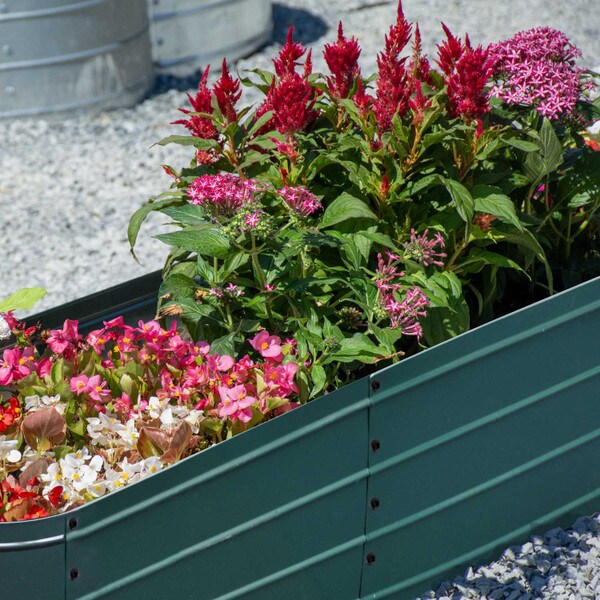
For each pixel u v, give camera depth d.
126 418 2.55
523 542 2.98
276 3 9.21
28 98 6.66
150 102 7.14
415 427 2.57
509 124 3.02
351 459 2.51
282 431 2.37
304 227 2.75
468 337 2.52
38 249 5.23
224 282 2.78
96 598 2.34
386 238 2.68
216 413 2.47
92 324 3.09
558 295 2.62
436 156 2.79
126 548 2.32
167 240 2.56
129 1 6.84
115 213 5.61
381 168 2.81
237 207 2.54
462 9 8.96
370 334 2.83
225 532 2.42
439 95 2.80
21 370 2.57
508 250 3.19
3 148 6.43
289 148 2.76
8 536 2.21
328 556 2.61
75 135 6.60
